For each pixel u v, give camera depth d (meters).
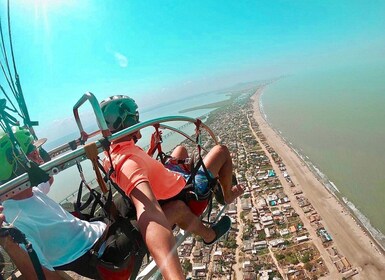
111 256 3.61
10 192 2.76
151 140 5.57
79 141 4.40
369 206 53.97
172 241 2.82
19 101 3.51
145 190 3.31
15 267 3.47
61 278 3.49
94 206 3.93
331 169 78.00
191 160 5.65
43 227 3.38
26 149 3.45
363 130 114.69
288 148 104.44
